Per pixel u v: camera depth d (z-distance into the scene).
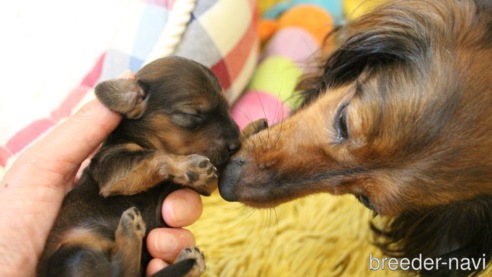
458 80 0.29
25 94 0.43
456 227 0.35
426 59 0.31
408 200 0.30
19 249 0.30
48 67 0.44
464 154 0.29
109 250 0.28
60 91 0.43
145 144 0.31
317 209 0.43
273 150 0.32
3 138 0.42
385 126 0.30
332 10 0.52
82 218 0.29
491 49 0.30
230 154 0.32
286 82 0.48
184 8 0.40
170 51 0.40
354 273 0.40
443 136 0.29
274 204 0.32
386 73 0.31
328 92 0.35
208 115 0.31
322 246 0.41
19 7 0.45
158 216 0.31
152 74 0.31
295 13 0.52
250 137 0.33
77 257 0.27
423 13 0.32
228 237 0.41
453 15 0.31
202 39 0.41
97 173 0.30
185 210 0.31
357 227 0.42
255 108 0.46
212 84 0.32
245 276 0.39
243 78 0.46
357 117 0.30
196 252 0.29
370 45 0.34
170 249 0.31
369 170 0.31
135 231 0.27
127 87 0.30
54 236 0.29
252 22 0.45
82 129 0.31
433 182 0.30
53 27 0.45
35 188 0.31
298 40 0.50
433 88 0.29
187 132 0.31
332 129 0.32
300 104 0.40
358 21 0.37
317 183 0.32
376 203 0.31
